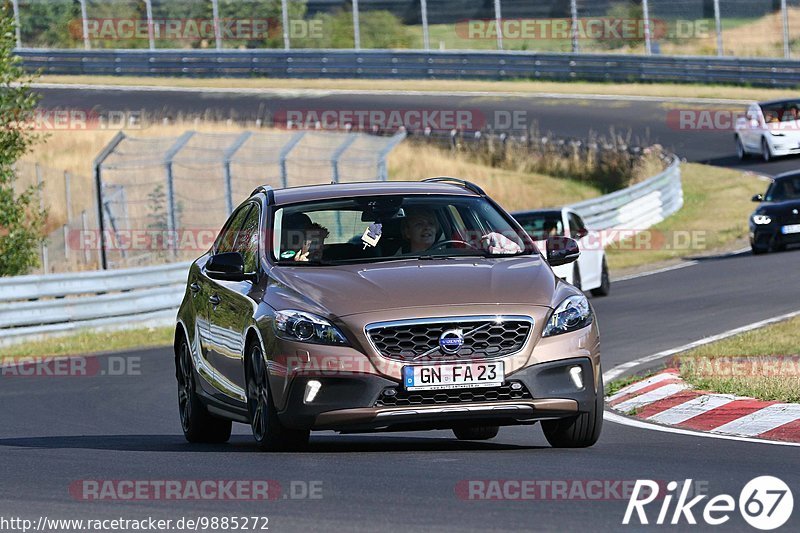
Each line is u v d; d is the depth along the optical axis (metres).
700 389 37.22
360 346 25.83
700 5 170.25
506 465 24.97
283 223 30.02
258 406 27.81
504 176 128.25
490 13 174.88
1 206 82.06
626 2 171.88
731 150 137.50
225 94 160.88
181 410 34.44
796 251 85.12
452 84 165.38
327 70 170.25
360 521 19.70
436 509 20.44
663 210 110.44
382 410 25.66
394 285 26.88
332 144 111.38
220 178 107.75
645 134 137.75
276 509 20.94
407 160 128.75
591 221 97.06
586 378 26.81
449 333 25.88
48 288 68.50
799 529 18.89
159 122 141.12
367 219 30.00
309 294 27.00
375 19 178.88
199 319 32.59
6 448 32.06
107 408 43.06
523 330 26.27
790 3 174.88
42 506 22.16
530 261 28.89
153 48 178.50
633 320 59.44
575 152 129.62
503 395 26.05
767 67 156.75
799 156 132.62
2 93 81.69
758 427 31.69
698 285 72.38
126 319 71.50
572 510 20.20
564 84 164.25
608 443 29.23
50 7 179.38
